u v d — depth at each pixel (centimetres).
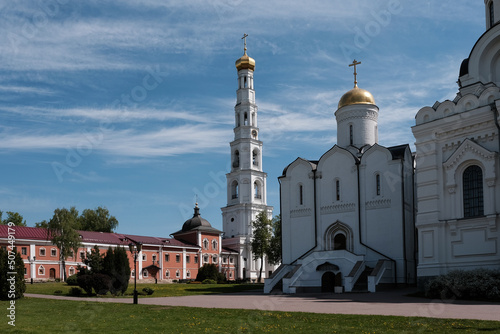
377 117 5547
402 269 4384
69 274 7094
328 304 2755
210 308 2481
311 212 5019
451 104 3431
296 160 5203
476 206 3250
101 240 7600
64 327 1795
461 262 3234
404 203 4522
